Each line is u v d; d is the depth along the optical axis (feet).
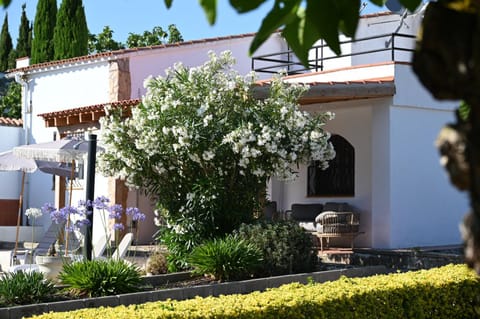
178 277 34.65
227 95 39.96
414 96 49.24
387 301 25.85
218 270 33.60
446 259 41.55
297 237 36.45
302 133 40.09
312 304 23.68
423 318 26.94
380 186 48.73
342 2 5.61
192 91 39.37
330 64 66.95
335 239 54.49
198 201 38.58
